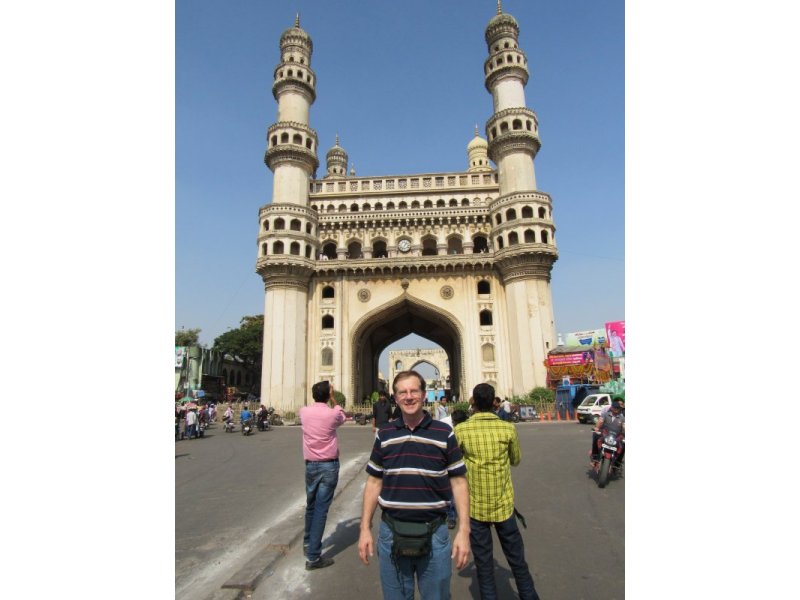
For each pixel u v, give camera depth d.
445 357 70.62
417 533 3.20
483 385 4.61
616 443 9.12
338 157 54.25
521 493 8.63
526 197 31.59
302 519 7.00
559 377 28.75
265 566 5.15
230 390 49.22
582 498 8.14
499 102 35.81
